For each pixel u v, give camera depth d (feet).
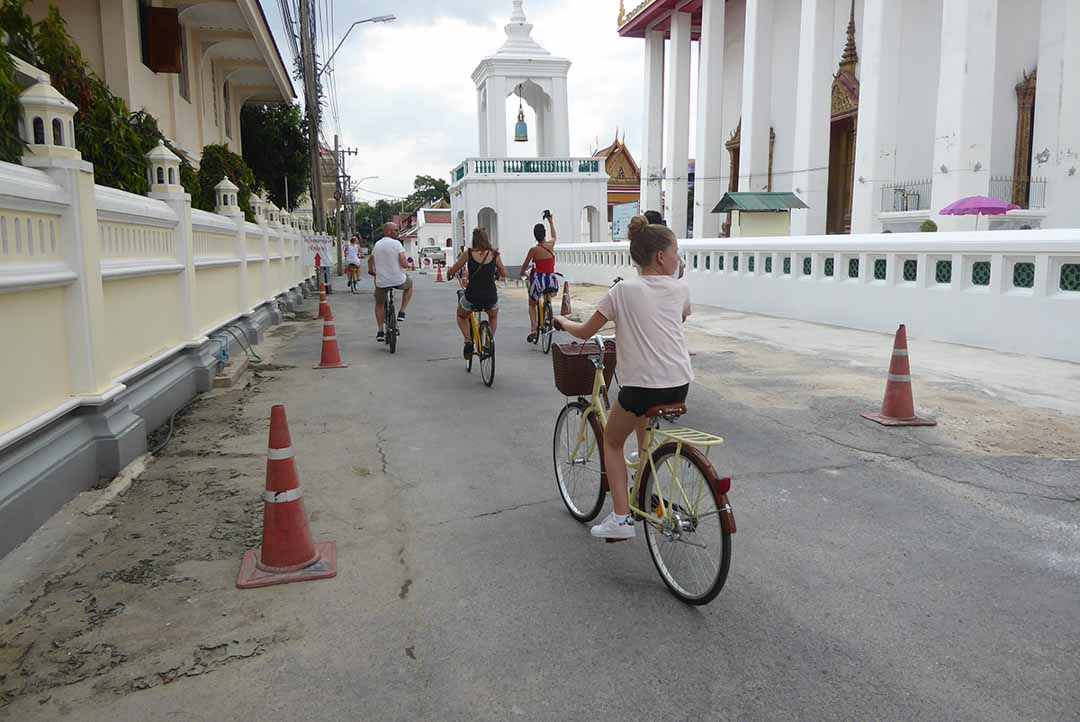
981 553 14.23
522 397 27.96
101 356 18.01
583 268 95.14
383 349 40.55
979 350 34.24
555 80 119.65
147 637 11.48
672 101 128.57
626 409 13.00
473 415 25.31
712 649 11.10
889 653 10.94
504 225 114.73
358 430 23.39
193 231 30.27
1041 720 9.41
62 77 24.98
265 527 13.62
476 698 9.99
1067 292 31.27
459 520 16.22
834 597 12.62
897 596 12.62
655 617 12.07
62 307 16.85
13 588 12.78
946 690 10.03
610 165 186.50
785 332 42.45
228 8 54.08
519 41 120.47
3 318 14.26
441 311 62.54
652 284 12.84
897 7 76.69
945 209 63.26
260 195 71.26
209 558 14.19
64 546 14.38
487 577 13.52
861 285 42.16
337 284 105.91
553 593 12.91
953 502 16.76
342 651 11.12
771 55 107.34
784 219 91.50
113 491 17.07
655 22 135.33
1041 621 11.78
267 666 10.73
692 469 12.21
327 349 34.63
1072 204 66.39
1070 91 65.57
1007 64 77.71
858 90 96.58
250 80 77.25
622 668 10.64
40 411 15.72
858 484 17.97
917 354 33.76
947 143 67.10
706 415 24.36
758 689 10.12
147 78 46.09
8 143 15.92
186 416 24.80
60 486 15.80
